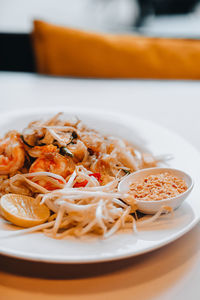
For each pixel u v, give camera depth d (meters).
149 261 0.44
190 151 0.62
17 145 0.54
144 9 1.58
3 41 1.34
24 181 0.53
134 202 0.48
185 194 0.48
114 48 1.19
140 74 1.21
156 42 1.20
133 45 1.19
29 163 0.55
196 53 1.19
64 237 0.45
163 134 0.68
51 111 0.77
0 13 1.67
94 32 1.22
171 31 1.52
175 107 0.88
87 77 1.22
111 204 0.48
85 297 0.40
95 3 1.70
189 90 1.01
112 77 1.21
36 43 1.22
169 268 0.43
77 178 0.52
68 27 1.21
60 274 0.42
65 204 0.47
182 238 0.47
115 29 1.57
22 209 0.48
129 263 0.43
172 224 0.46
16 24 1.55
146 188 0.51
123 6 1.66
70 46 1.20
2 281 0.41
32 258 0.40
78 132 0.57
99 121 0.74
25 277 0.41
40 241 0.43
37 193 0.53
